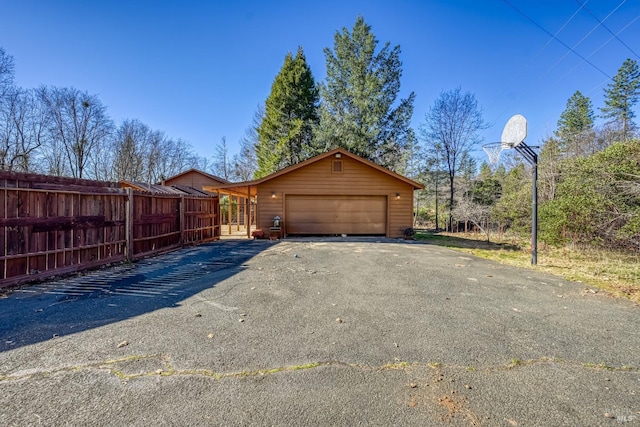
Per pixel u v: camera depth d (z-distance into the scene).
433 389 2.07
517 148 7.14
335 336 2.91
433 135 19.91
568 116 25.28
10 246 4.45
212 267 6.20
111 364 2.34
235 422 1.72
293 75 20.88
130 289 4.52
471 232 15.87
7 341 2.72
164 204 8.31
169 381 2.12
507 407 1.88
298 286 4.77
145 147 27.00
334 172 12.31
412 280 5.22
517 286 4.84
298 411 1.82
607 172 8.16
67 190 5.32
